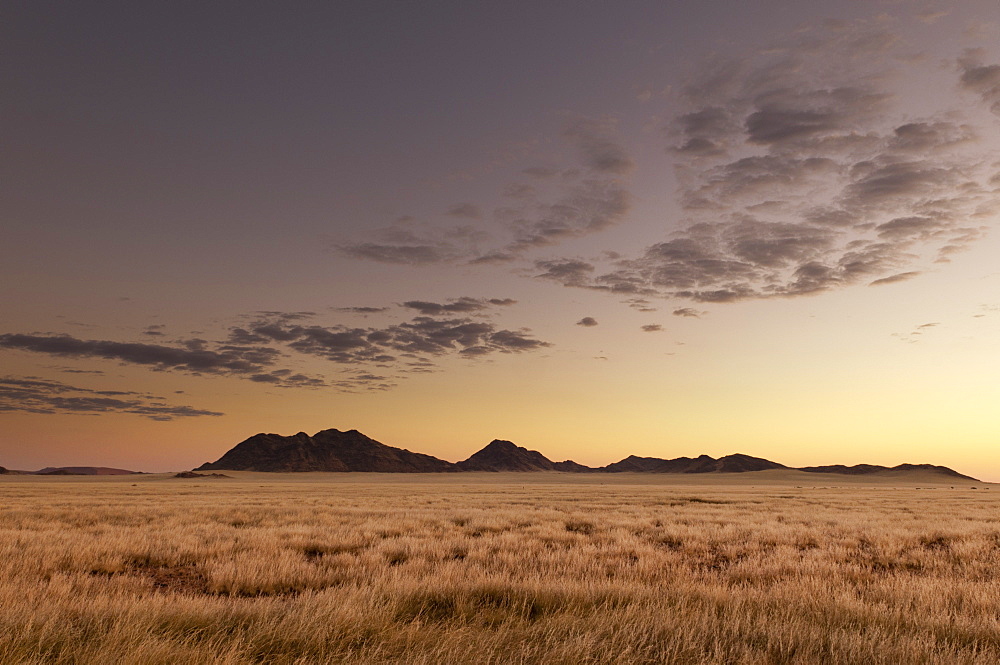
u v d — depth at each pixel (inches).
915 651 227.1
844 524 959.0
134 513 1071.0
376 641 235.0
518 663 209.2
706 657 221.5
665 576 469.1
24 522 856.9
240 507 1290.6
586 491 2957.7
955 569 559.5
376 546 650.8
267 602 302.2
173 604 286.2
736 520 1056.8
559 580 404.2
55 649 209.3
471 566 507.2
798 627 255.8
